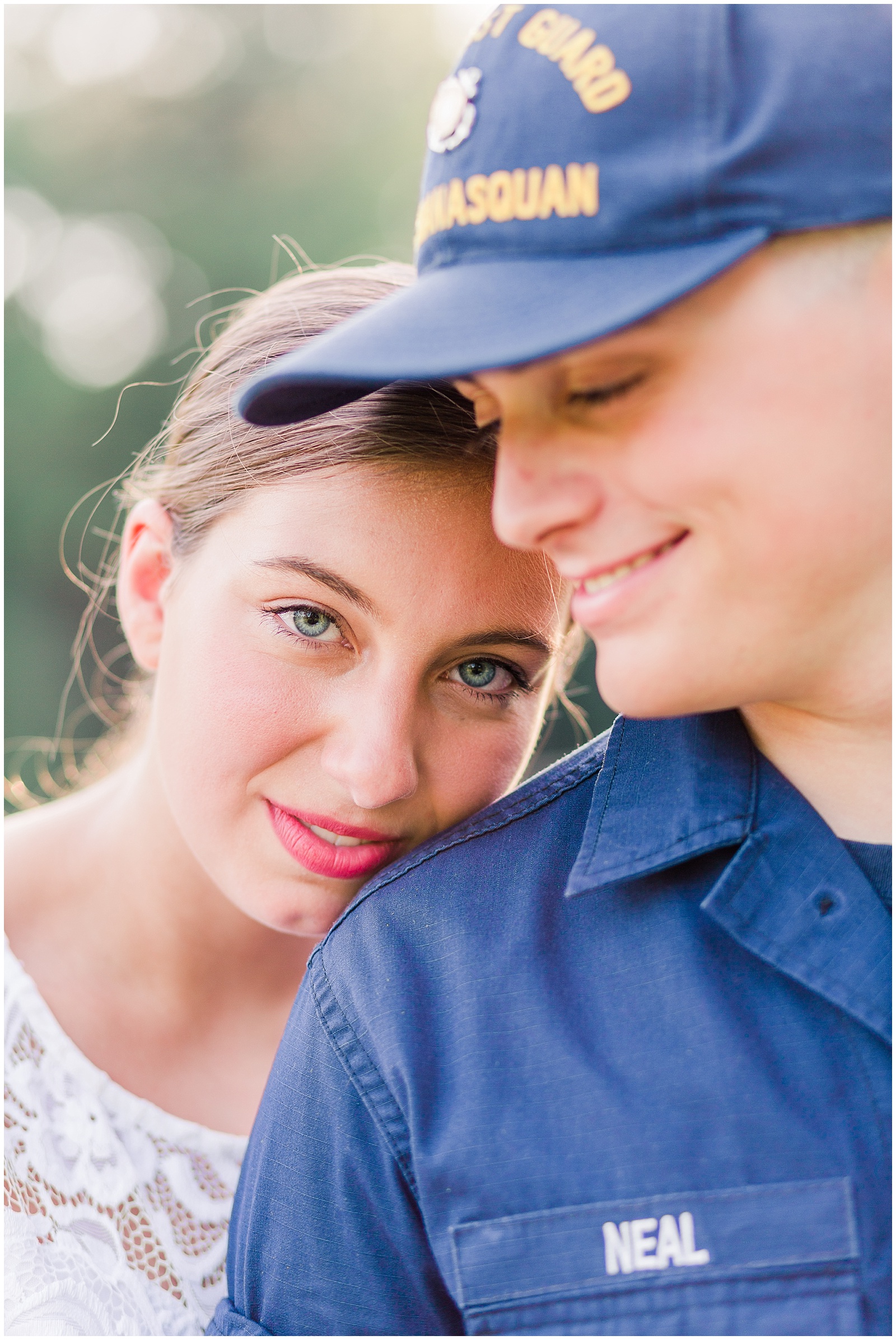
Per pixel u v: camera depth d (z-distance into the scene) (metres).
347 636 0.98
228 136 8.97
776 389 0.62
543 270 0.66
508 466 0.68
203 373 1.20
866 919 0.75
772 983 0.77
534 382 0.65
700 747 0.84
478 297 0.67
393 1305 0.84
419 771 1.01
